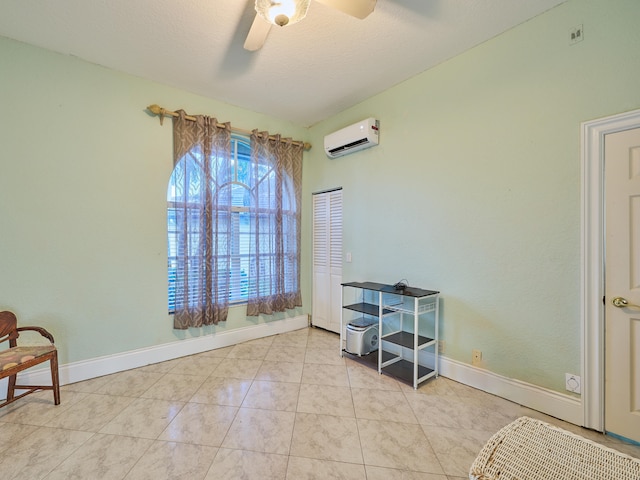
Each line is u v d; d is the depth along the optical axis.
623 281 1.68
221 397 2.19
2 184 2.16
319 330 3.82
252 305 3.39
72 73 2.40
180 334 2.96
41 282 2.30
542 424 1.06
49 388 2.07
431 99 2.57
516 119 2.06
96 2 1.83
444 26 2.05
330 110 3.46
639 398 1.64
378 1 1.83
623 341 1.68
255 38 1.87
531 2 1.84
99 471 1.48
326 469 1.50
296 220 3.81
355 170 3.32
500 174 2.15
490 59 2.19
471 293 2.34
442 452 1.62
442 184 2.51
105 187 2.56
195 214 2.96
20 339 2.23
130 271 2.69
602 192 1.73
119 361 2.63
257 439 1.72
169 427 1.83
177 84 2.85
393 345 2.96
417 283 2.72
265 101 3.22
